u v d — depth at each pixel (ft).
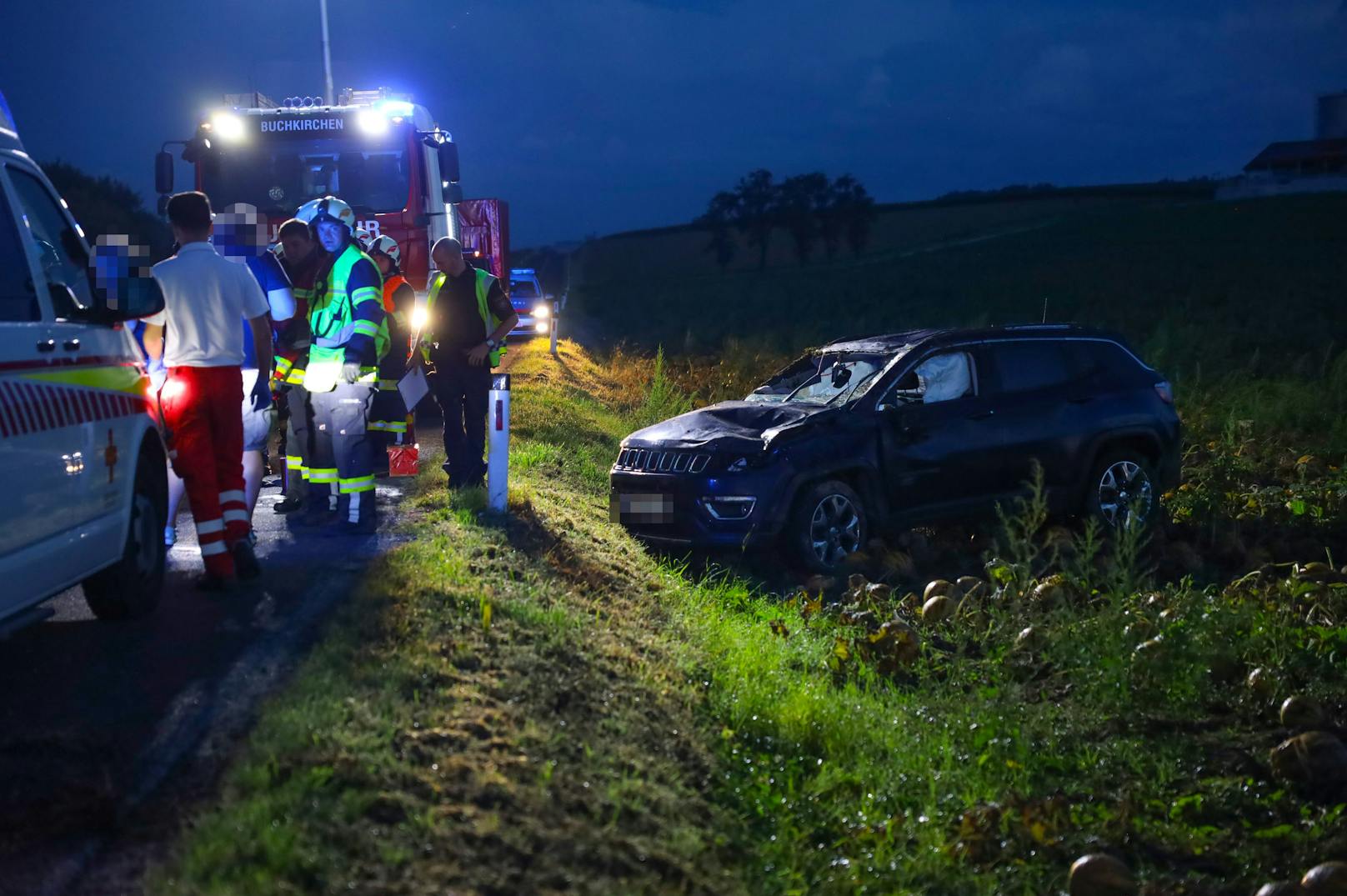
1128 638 21.57
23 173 17.95
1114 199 451.94
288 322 27.09
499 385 27.86
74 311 17.84
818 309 152.35
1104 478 33.53
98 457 17.85
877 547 30.68
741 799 15.85
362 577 21.91
